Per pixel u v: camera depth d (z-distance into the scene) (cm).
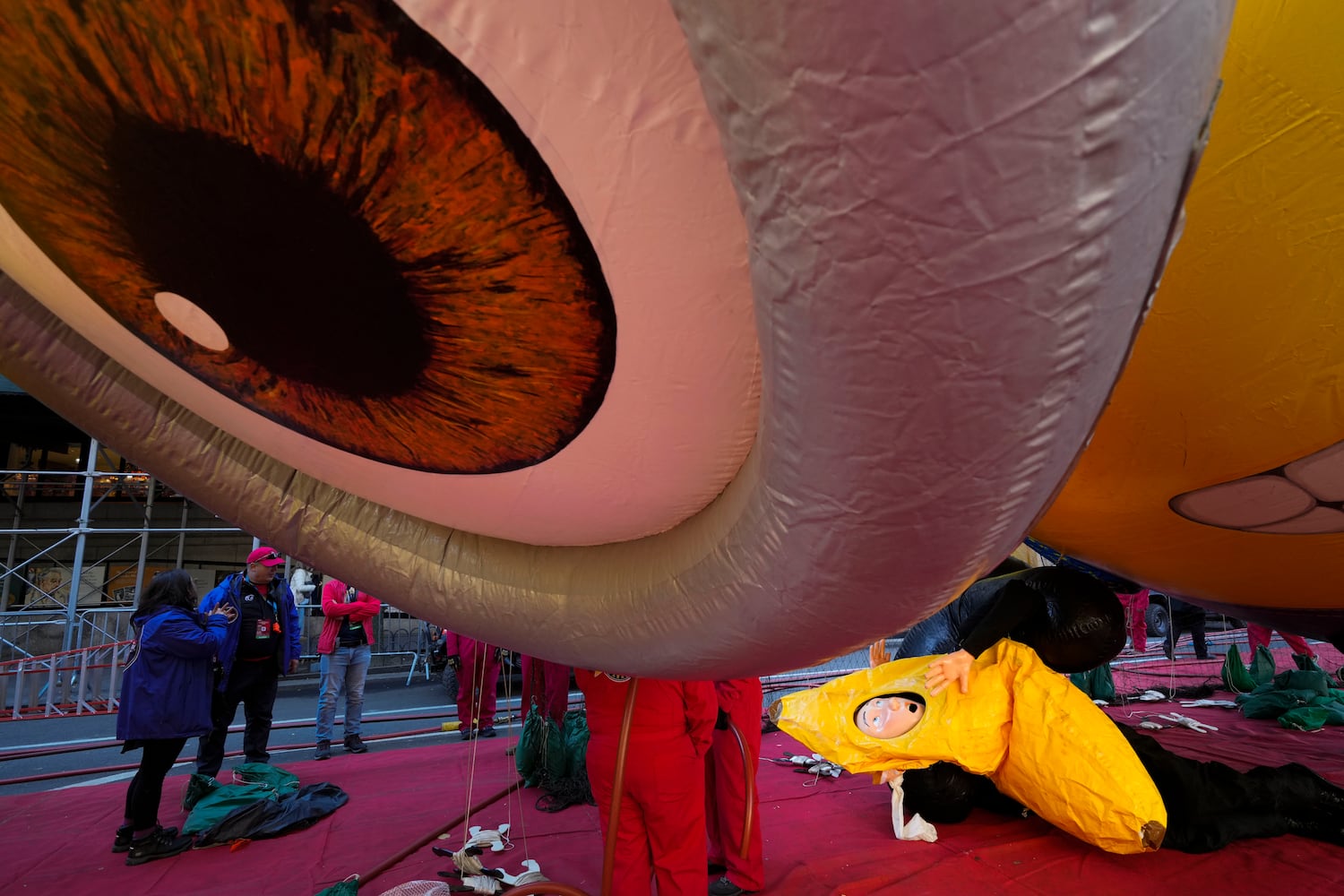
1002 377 71
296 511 208
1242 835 323
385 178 98
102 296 155
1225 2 56
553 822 400
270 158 100
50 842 395
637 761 233
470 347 123
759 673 166
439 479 171
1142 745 347
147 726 372
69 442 1872
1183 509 275
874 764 334
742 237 95
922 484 85
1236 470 239
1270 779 340
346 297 121
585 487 152
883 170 57
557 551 186
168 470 214
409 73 84
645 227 95
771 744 596
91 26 89
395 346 129
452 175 95
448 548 200
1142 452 247
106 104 100
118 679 920
